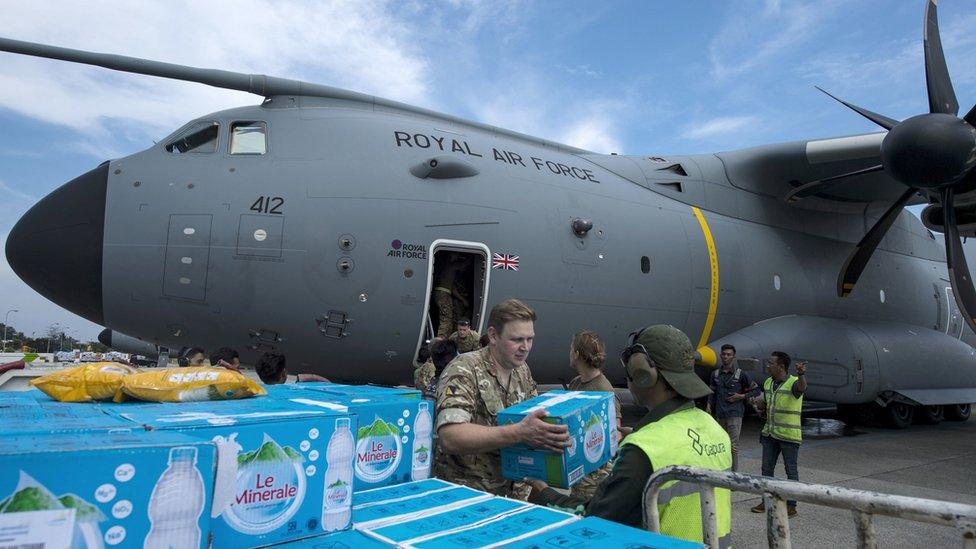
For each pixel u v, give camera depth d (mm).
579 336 4059
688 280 9078
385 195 6805
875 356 10125
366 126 7234
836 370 9867
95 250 6199
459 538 1504
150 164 6605
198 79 7125
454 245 6969
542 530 1570
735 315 9812
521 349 2592
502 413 2221
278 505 1487
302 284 6449
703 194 10062
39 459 1044
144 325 6504
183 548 1176
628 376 2291
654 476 1864
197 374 2031
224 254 6285
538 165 8219
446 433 2350
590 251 7984
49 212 6379
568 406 2242
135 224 6262
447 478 2605
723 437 2244
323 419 1607
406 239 6766
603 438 2465
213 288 6309
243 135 6879
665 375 2158
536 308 7527
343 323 6629
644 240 8648
